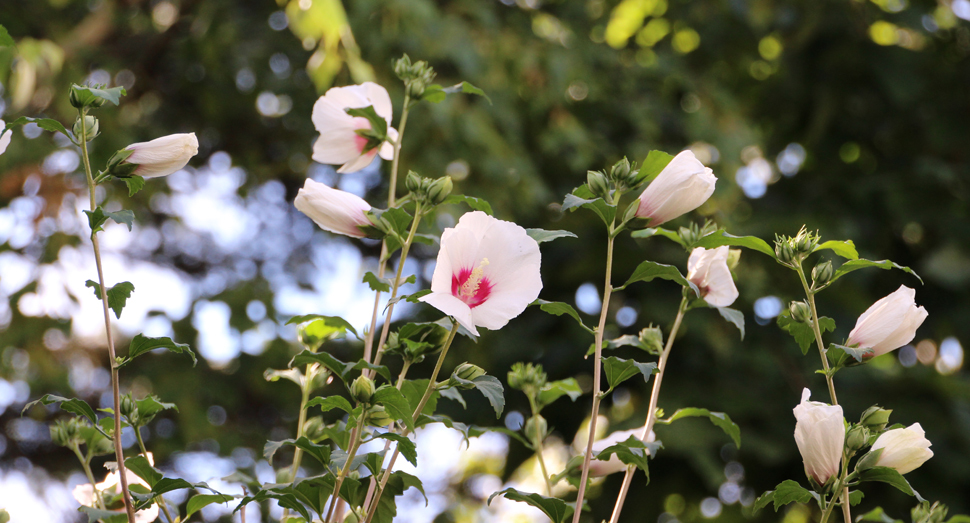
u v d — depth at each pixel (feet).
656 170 5.51
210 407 24.22
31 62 15.21
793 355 18.76
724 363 18.31
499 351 19.34
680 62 24.13
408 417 4.77
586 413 18.78
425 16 18.99
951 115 22.70
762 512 17.53
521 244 4.95
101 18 21.80
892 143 23.59
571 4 25.35
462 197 5.64
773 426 17.88
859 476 4.93
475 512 24.29
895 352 21.53
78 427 6.33
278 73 24.31
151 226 26.05
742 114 24.41
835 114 23.31
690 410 6.36
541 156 23.09
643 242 19.54
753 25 23.03
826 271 5.44
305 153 24.89
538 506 5.24
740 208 21.95
